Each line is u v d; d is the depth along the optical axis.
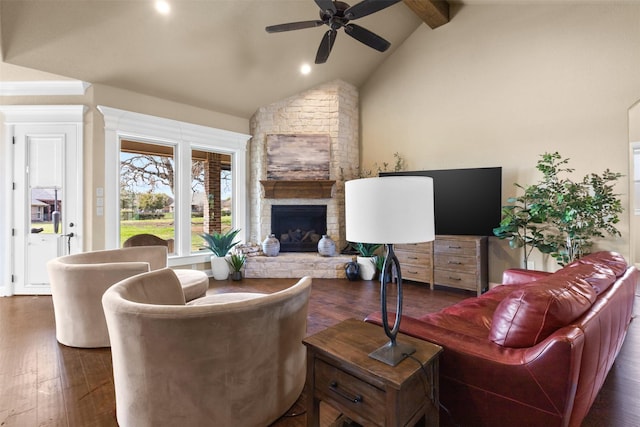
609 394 1.84
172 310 1.34
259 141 5.11
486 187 3.95
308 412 1.39
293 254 5.02
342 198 5.21
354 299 3.70
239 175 5.18
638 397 1.81
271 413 1.60
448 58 4.50
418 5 4.10
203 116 4.75
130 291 1.69
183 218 4.58
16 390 1.90
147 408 1.41
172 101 4.43
